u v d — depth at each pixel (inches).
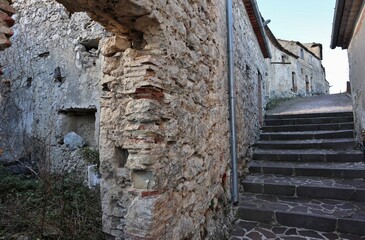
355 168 164.4
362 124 180.4
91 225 92.8
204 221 102.0
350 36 205.5
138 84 69.1
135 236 67.2
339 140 210.8
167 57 74.9
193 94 96.0
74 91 160.7
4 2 53.4
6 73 193.9
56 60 169.5
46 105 173.0
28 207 107.6
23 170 162.6
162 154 71.2
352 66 207.2
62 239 87.2
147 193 66.7
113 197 76.3
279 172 183.3
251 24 250.2
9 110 192.4
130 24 71.6
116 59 78.4
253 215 133.6
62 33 167.2
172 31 79.4
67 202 108.9
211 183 113.2
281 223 127.9
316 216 121.5
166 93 75.0
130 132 70.7
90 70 155.6
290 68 568.7
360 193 139.2
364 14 154.7
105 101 79.5
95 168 136.2
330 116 268.7
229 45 150.3
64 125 166.7
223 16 150.7
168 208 73.0
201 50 107.0
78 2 64.0
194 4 100.3
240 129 178.7
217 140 125.2
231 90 148.9
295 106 389.7
